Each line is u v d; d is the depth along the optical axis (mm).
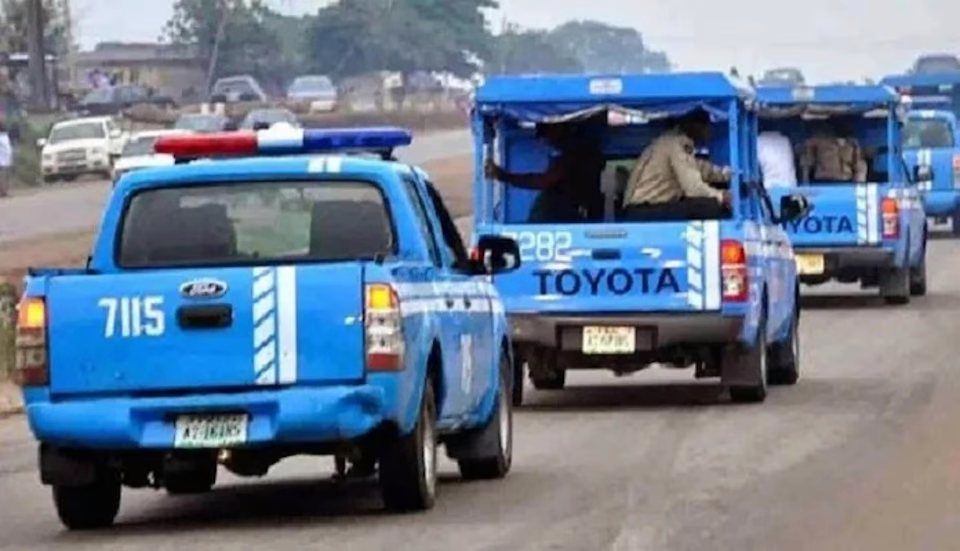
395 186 25562
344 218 25422
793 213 41312
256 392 24156
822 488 26719
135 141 108688
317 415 23922
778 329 39031
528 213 40156
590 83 38219
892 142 58094
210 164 25578
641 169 37969
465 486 27922
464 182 109375
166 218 25438
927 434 31953
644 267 36719
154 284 24312
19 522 26359
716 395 38812
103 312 24359
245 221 25453
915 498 25656
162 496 28484
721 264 36406
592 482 27922
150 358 24297
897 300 58500
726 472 28438
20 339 24453
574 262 36938
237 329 24188
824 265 56750
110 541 24406
